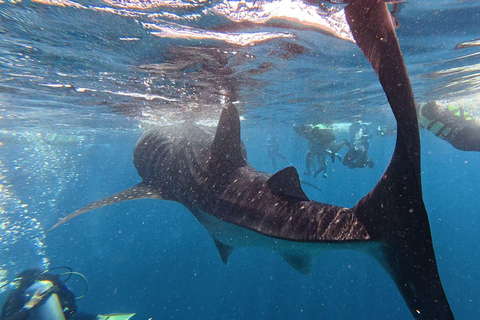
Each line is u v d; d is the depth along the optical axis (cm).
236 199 370
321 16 450
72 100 947
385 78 185
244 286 1812
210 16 431
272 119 1836
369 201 265
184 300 1691
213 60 636
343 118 1936
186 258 2400
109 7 392
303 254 328
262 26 477
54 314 643
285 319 1451
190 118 1346
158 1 383
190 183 459
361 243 258
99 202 527
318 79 884
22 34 466
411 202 224
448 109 811
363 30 201
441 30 534
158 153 590
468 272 1897
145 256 2595
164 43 523
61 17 414
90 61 598
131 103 1012
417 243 226
